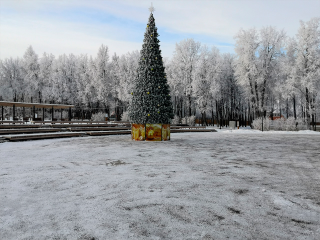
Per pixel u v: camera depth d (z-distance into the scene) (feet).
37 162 24.99
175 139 56.39
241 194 14.55
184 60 148.15
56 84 179.63
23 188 15.66
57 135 53.72
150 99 51.49
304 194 14.65
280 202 13.16
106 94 172.45
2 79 176.04
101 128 73.36
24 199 13.56
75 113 196.95
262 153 32.91
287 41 117.91
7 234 9.46
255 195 14.38
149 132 51.06
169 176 19.06
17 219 10.88
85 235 9.32
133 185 16.38
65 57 195.93
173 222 10.50
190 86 144.46
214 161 26.23
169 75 164.55
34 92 182.19
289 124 97.25
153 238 9.05
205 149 37.01
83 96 180.04
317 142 49.57
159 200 13.35
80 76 189.78
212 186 16.24
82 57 193.77
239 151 34.83
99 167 22.57
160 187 15.92
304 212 11.76
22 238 9.13
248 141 51.44
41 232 9.61
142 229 9.82
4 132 49.57
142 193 14.61
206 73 144.77
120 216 11.15
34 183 16.84
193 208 12.17
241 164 24.56
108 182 17.13
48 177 18.57
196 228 9.91
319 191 15.30
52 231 9.68
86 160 26.35
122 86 169.07
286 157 29.48
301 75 111.24
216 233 9.48
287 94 116.26
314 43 108.06
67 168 22.03
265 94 122.93
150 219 10.80
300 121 100.22
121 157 28.58
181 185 16.42
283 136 68.28
